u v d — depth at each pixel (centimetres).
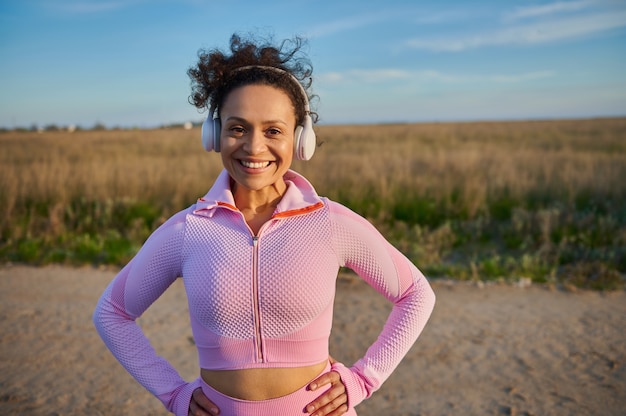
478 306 568
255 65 172
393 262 180
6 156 1988
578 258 713
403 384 412
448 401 386
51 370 441
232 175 172
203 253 166
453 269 677
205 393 172
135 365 177
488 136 4019
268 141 167
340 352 463
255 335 165
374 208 957
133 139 3609
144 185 1099
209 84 174
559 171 1188
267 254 164
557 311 552
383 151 2359
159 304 589
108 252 767
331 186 1084
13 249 797
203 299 163
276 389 166
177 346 484
